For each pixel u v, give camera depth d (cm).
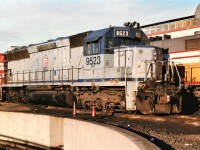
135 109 1352
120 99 1403
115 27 1521
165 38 2133
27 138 1395
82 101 1633
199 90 1755
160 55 1471
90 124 938
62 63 1844
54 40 1939
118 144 745
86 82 1588
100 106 1512
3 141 1551
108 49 1501
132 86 1366
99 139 866
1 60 2611
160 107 1314
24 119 1413
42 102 2038
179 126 1051
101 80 1512
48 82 1977
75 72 1706
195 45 1794
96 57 1540
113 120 1197
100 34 1516
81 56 1669
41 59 2083
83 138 988
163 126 1053
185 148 740
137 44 1569
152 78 1395
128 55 1430
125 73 1387
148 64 1425
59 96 1783
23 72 2302
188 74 1809
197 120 1155
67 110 1612
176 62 1872
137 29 1569
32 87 2119
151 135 906
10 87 2448
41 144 1298
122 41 1530
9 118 1517
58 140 1209
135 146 635
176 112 1340
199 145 771
